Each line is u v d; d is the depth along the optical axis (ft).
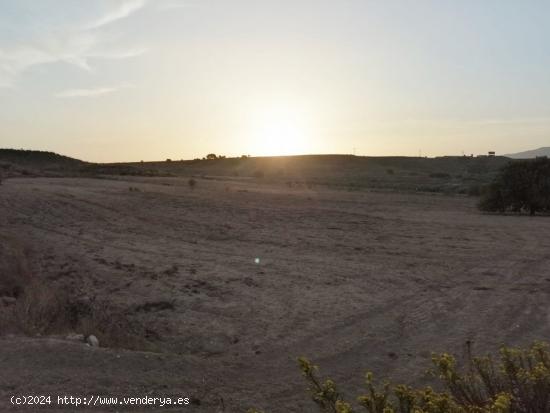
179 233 81.51
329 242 73.10
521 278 49.85
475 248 68.39
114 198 127.75
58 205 110.11
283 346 30.58
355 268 54.85
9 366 22.40
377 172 446.19
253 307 39.40
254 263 57.36
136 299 41.06
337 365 27.32
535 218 109.70
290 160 534.37
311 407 21.52
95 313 31.50
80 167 305.32
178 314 37.55
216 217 101.50
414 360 27.99
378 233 82.43
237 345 30.94
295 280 48.80
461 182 299.99
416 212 119.44
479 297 42.55
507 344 30.45
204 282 47.44
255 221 96.22
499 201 123.85
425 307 39.65
